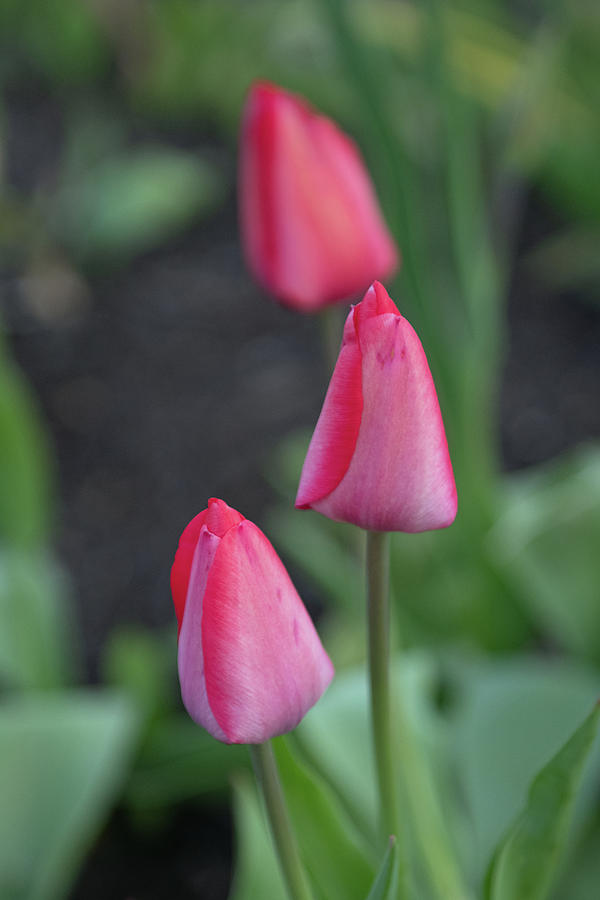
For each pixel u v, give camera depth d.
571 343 2.05
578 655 1.06
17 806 0.88
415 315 1.02
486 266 1.10
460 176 1.03
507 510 1.20
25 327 2.25
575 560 1.07
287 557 1.58
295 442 1.80
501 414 1.86
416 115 1.35
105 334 2.21
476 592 1.14
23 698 1.13
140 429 1.93
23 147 2.90
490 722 0.94
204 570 0.57
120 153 2.77
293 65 2.42
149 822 1.16
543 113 1.47
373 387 0.58
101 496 1.77
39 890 0.82
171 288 2.36
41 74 3.30
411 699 0.94
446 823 0.88
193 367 2.09
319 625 1.43
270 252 0.74
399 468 0.58
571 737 0.64
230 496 1.73
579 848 0.94
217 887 1.11
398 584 1.17
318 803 0.68
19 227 2.39
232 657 0.58
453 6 1.82
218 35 2.86
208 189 2.62
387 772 0.65
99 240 2.36
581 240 2.21
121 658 1.16
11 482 1.24
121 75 3.10
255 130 0.73
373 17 1.65
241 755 1.05
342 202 0.73
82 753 0.91
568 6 1.79
